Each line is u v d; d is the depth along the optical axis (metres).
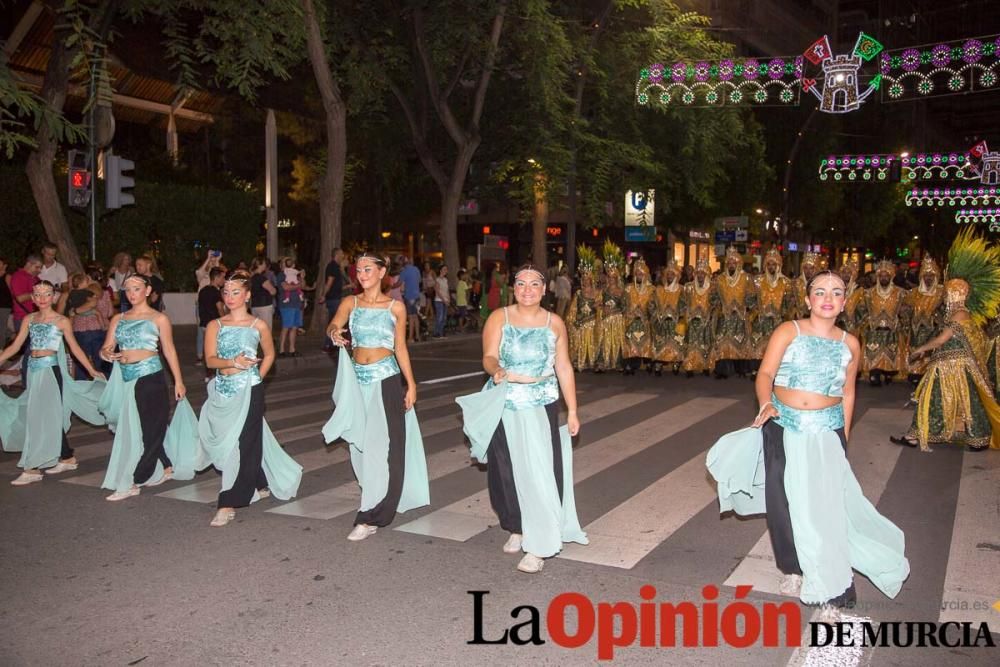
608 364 14.52
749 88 27.83
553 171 23.30
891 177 34.47
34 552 5.59
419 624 4.48
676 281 14.27
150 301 13.23
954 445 9.06
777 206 37.03
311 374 14.91
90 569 5.28
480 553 5.58
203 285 15.26
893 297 13.29
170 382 13.39
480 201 31.19
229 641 4.28
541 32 20.73
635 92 24.89
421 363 16.72
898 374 13.77
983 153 35.19
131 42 27.16
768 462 4.71
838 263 54.28
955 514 6.52
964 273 8.72
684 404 11.52
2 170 18.78
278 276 16.52
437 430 9.74
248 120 30.66
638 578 5.14
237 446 6.21
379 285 6.07
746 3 49.59
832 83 19.81
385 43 22.45
